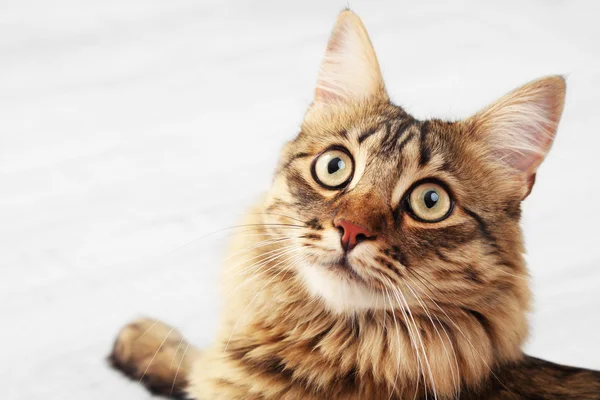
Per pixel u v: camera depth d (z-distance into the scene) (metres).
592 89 0.98
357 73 0.61
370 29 1.11
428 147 0.57
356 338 0.57
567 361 0.67
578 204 0.82
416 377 0.56
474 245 0.56
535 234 0.78
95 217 0.79
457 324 0.56
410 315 0.55
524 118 0.58
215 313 0.70
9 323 0.69
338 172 0.57
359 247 0.54
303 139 0.59
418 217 0.56
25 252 0.75
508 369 0.57
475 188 0.57
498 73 1.00
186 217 0.79
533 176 0.58
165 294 0.72
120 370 0.65
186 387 0.64
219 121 0.92
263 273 0.58
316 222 0.56
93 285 0.72
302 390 0.57
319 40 1.08
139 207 0.80
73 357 0.67
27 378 0.65
